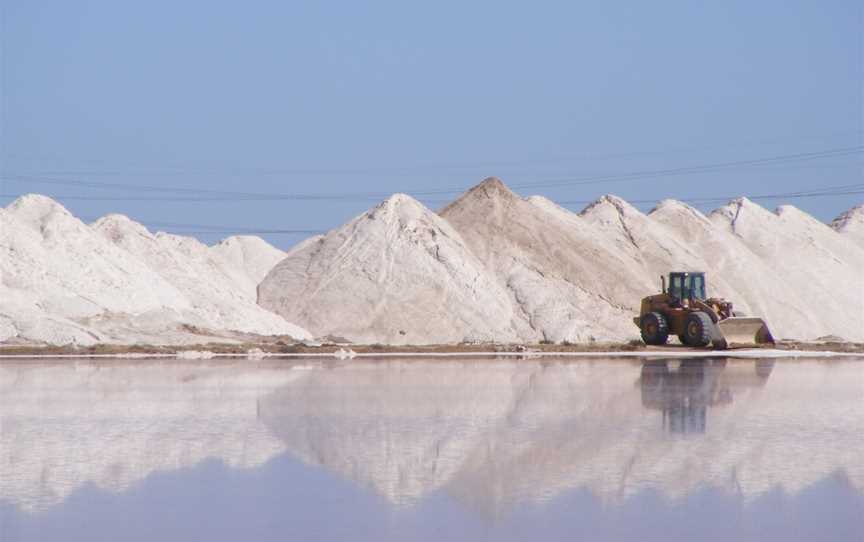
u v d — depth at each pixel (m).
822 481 37.44
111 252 154.00
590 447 44.50
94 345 121.75
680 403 61.00
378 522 31.78
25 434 48.81
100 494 35.91
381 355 117.38
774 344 129.38
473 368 92.50
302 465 40.84
